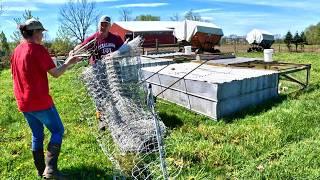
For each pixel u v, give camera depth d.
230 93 3.99
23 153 3.01
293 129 3.29
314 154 2.68
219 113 3.90
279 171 2.45
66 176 2.50
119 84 2.22
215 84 3.85
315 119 3.58
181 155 2.78
